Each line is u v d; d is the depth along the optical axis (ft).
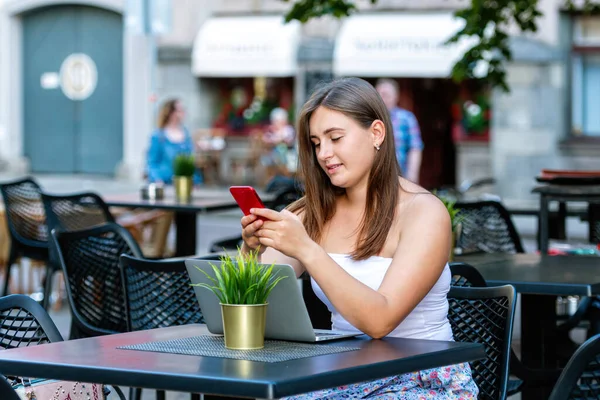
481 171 59.00
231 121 65.98
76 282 16.81
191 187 28.09
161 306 14.30
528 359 15.43
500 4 29.22
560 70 56.29
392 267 10.69
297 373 8.60
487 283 14.47
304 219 12.03
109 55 72.54
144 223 29.01
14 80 74.74
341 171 11.31
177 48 65.10
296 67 61.11
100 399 12.01
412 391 10.62
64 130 74.38
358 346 9.98
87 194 25.25
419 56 56.85
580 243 21.42
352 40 58.03
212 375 8.55
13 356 9.52
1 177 72.79
